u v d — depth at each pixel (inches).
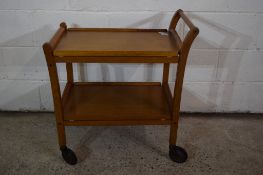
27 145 65.5
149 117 57.6
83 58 50.2
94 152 63.6
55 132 70.2
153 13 66.5
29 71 72.7
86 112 58.4
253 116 78.3
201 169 59.0
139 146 65.7
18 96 76.1
